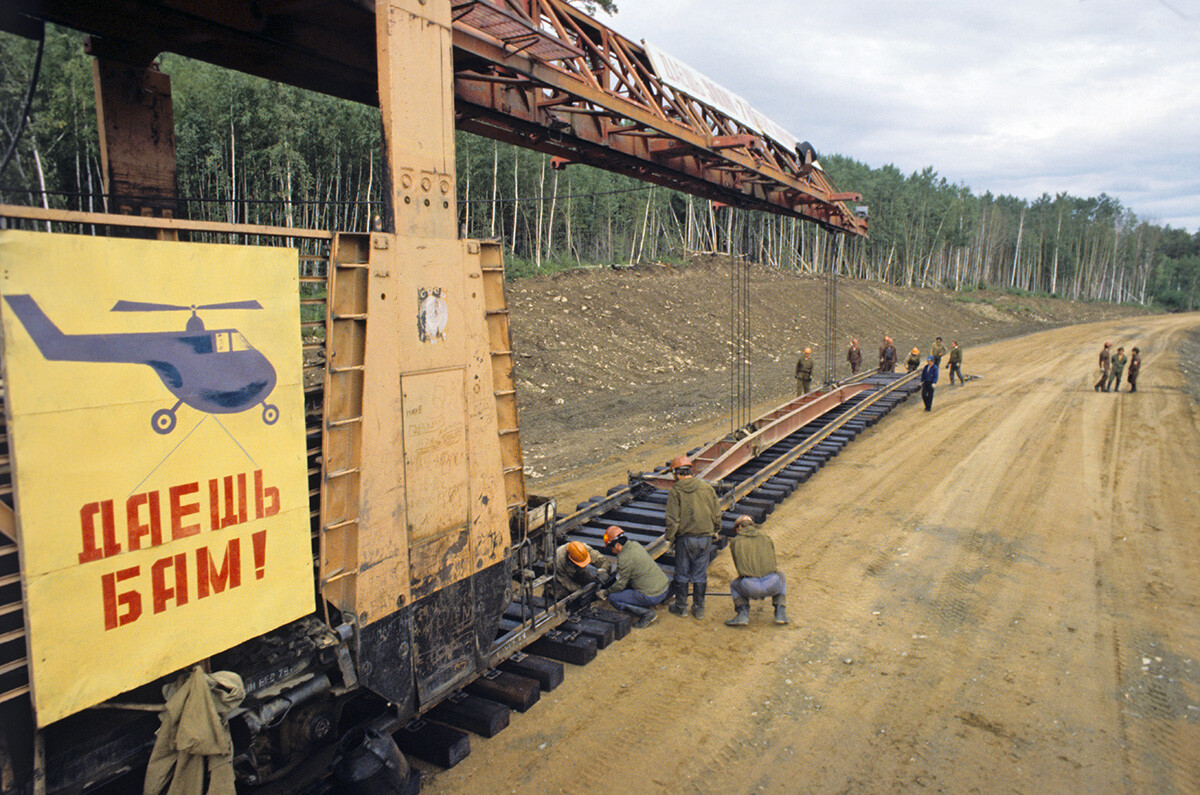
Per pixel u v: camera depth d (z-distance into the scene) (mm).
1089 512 9930
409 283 4480
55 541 2873
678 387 21438
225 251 3457
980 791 4395
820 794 4387
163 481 3240
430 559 4711
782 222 63938
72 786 3193
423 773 4625
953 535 9062
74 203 13789
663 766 4672
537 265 34562
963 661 6012
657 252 54281
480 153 33969
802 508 10312
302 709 4246
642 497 9750
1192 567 7945
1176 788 4410
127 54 5418
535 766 4688
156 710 3371
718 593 7582
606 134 9039
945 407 18734
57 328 2846
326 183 26750
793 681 5742
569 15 7727
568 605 6508
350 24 5922
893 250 76938
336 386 4094
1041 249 102312
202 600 3414
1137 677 5711
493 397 5254
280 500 3771
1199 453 13180
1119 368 20625
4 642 2826
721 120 10734
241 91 22078
